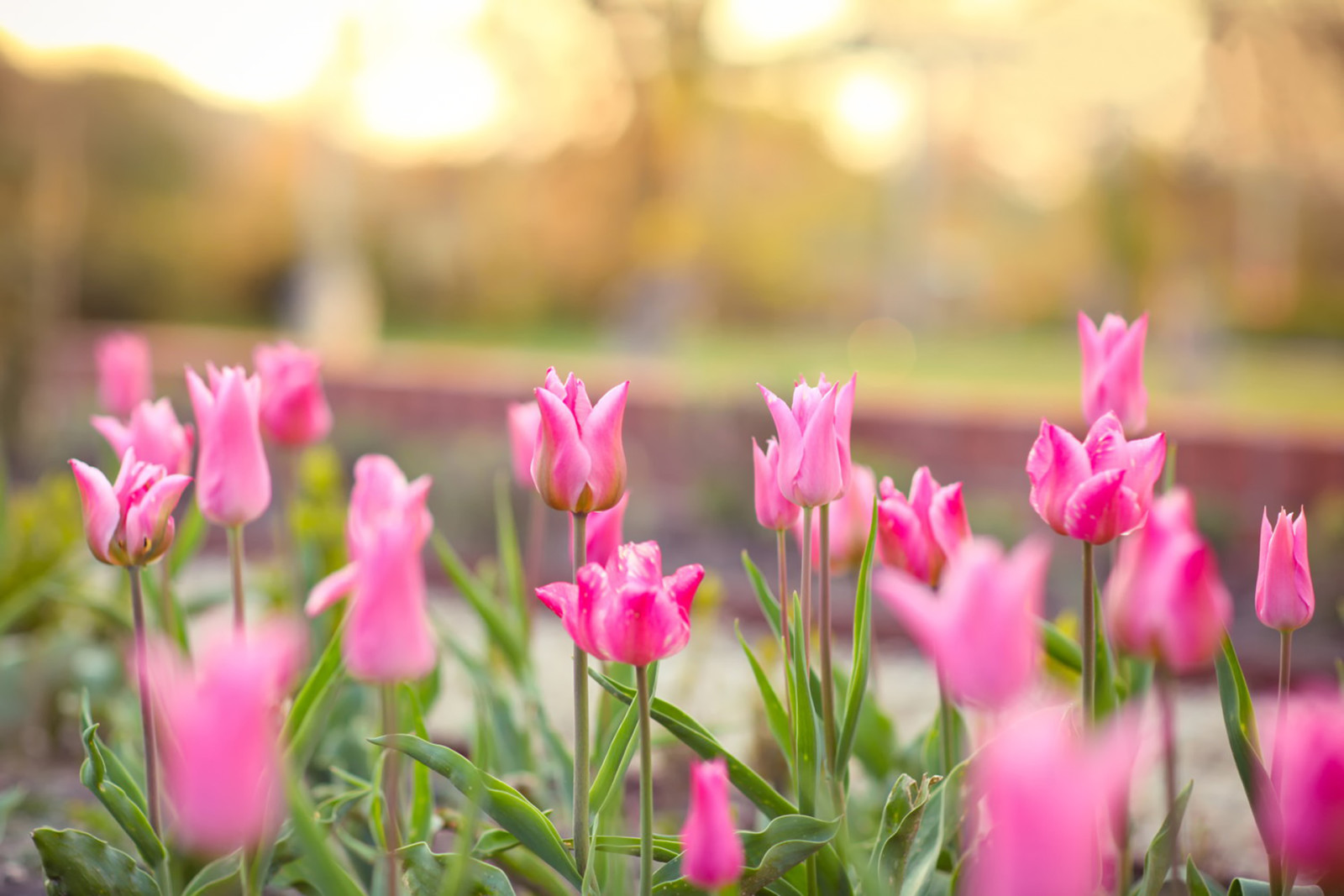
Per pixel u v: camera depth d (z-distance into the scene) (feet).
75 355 36.96
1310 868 3.47
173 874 5.40
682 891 4.73
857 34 73.10
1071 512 4.52
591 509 4.83
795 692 5.20
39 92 34.27
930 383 52.54
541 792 7.36
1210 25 49.26
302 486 11.67
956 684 3.02
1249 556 22.18
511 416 8.30
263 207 84.12
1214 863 8.47
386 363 39.42
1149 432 25.14
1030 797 2.51
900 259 82.84
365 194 97.81
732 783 5.15
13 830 8.96
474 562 21.49
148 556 5.25
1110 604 3.84
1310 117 49.70
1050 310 101.86
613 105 98.73
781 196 104.83
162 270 79.82
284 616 9.91
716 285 99.50
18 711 11.09
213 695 2.85
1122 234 85.30
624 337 57.98
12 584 11.48
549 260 104.78
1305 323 83.46
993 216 105.29
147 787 5.64
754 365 58.75
